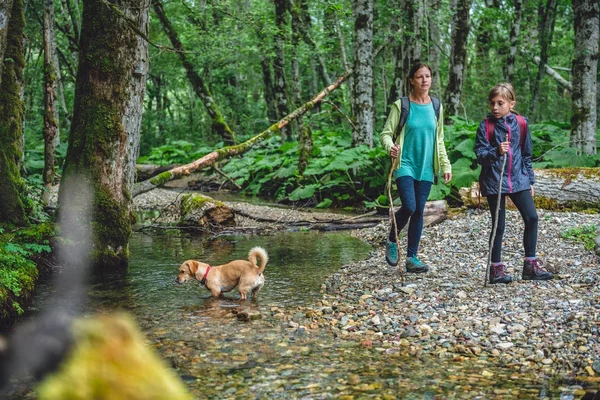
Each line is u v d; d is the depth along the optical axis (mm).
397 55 21156
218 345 4957
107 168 8172
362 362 4547
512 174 6305
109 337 932
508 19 21250
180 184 21781
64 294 6770
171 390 924
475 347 4797
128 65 8102
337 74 27000
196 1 19469
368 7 14906
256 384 4098
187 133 33719
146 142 33000
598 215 9461
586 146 12227
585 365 4363
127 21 7410
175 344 4988
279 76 21906
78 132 8172
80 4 23578
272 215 13492
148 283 7289
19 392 3445
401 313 5715
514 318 5336
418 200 6926
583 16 12094
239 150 11383
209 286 6590
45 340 920
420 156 6789
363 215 12758
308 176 16984
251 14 17781
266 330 5367
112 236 8242
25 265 7195
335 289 6777
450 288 6367
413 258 7203
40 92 27266
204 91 19938
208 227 11781
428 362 4551
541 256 7473
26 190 9086
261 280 6562
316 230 11883
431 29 21594
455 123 16234
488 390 3965
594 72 12195
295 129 22641
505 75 23547
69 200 8102
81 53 8164
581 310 5395
